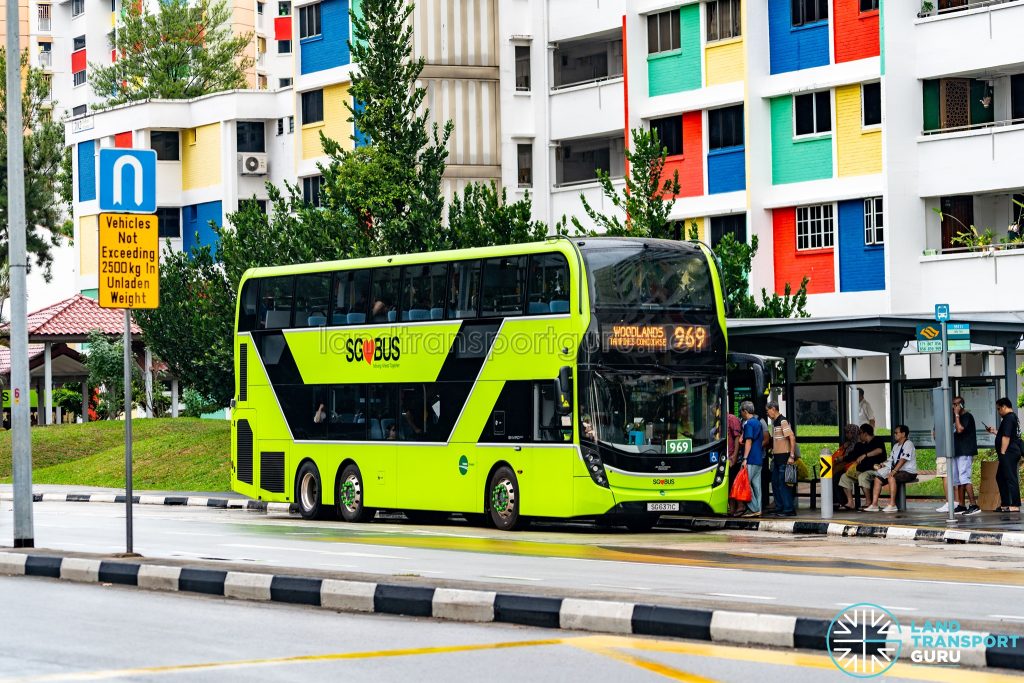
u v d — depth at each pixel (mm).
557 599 15023
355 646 13766
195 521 34219
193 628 15125
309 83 62750
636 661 12711
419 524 33062
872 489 30984
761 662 12594
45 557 21031
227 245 47812
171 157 74125
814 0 48625
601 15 55344
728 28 50656
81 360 72188
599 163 57125
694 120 51969
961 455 28953
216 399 51219
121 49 92312
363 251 42125
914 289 46094
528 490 29344
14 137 24156
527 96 57031
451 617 15703
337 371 34312
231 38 100750
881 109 46312
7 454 58625
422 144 43344
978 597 16719
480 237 40594
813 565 21297
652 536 28219
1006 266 43938
